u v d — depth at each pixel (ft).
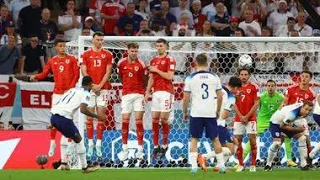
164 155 155.43
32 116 174.19
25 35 197.47
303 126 151.53
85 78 131.34
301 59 168.45
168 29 202.80
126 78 151.84
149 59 168.66
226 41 159.84
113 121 163.32
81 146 133.08
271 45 166.61
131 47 151.02
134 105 152.46
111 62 151.94
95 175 129.49
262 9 212.23
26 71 188.34
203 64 130.31
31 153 153.79
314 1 221.66
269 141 159.84
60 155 153.07
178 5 208.85
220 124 143.95
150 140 158.40
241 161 147.64
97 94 151.02
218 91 129.70
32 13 197.77
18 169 147.95
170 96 152.15
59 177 124.88
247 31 204.74
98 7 205.67
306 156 150.92
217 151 132.98
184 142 159.22
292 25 210.18
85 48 165.78
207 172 136.77
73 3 203.62
